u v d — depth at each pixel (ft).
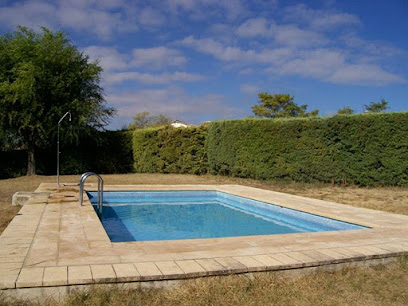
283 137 51.60
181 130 64.34
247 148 55.31
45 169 63.26
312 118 49.08
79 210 25.23
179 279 12.62
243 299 12.09
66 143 63.00
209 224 29.89
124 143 68.44
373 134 44.45
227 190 41.57
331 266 14.89
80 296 11.37
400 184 43.62
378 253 15.96
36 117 55.88
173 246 16.35
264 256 15.03
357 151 45.42
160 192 41.68
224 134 58.54
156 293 12.19
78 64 60.18
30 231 18.75
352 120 45.57
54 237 17.53
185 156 64.18
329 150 47.42
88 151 65.98
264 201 34.42
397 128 43.29
